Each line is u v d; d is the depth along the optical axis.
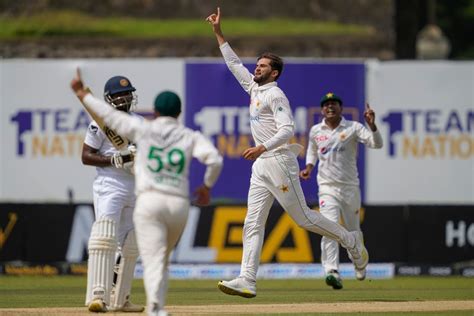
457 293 43.09
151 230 26.11
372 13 101.00
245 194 70.44
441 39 95.12
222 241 60.34
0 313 30.92
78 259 60.53
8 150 71.94
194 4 103.38
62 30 96.81
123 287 31.31
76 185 71.69
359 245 37.34
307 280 56.88
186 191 26.52
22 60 72.00
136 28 98.81
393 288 47.78
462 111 70.94
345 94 71.06
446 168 70.88
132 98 31.98
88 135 31.80
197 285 51.75
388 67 71.06
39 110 72.00
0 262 60.59
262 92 34.84
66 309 33.06
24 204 60.72
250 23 101.19
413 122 70.94
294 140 70.44
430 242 60.47
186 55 91.88
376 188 70.75
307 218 35.91
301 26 100.94
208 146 26.33
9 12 98.44
